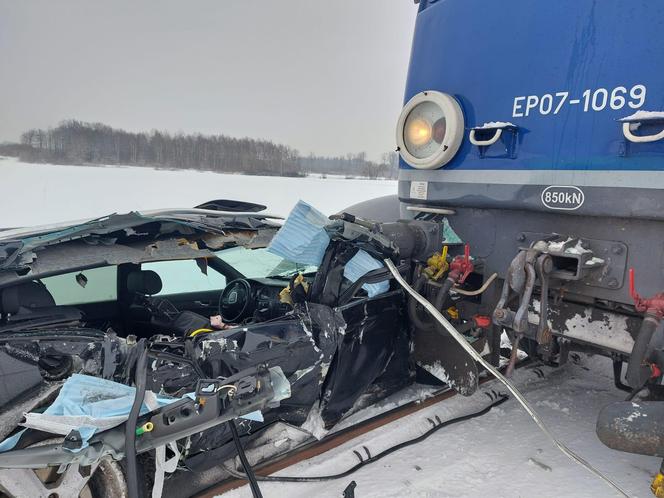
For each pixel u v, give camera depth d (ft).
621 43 7.06
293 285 9.04
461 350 9.35
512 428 9.89
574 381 12.22
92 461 5.72
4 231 8.55
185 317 10.04
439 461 8.77
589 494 7.82
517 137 8.38
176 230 9.37
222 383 6.32
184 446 6.98
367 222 9.18
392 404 10.35
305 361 7.95
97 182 67.77
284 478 8.05
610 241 7.46
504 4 8.58
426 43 10.14
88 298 10.68
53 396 6.29
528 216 8.55
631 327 7.42
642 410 6.27
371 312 9.16
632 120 6.62
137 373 6.22
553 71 7.86
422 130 9.61
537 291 8.44
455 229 9.80
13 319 6.88
